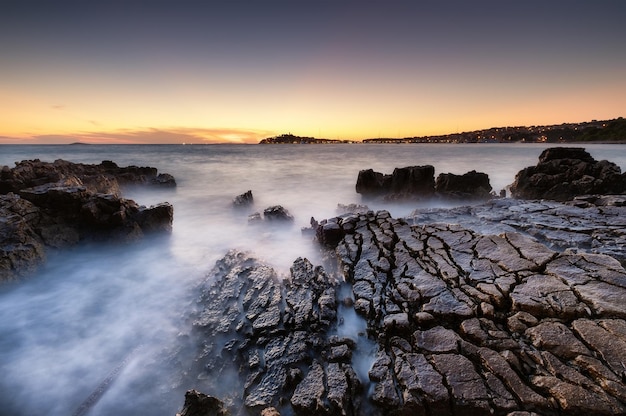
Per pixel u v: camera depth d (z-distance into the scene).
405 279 6.68
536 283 5.75
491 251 7.12
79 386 6.33
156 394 5.82
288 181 34.09
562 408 3.81
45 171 17.61
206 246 13.86
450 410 4.11
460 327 5.20
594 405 3.72
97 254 12.20
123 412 5.59
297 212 20.31
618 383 3.84
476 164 47.62
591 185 16.31
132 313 8.50
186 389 5.80
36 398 6.09
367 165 51.34
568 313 4.94
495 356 4.56
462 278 6.34
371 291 6.61
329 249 9.84
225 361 6.07
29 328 8.04
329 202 23.47
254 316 6.80
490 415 3.94
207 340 6.67
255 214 17.19
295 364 5.46
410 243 8.16
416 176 20.11
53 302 9.17
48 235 11.40
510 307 5.41
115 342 7.42
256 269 8.82
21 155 80.75
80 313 8.61
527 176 19.42
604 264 6.04
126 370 6.35
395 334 5.46
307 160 63.19
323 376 5.06
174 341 7.01
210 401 4.82
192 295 8.91
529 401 3.93
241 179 36.00
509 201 11.38
